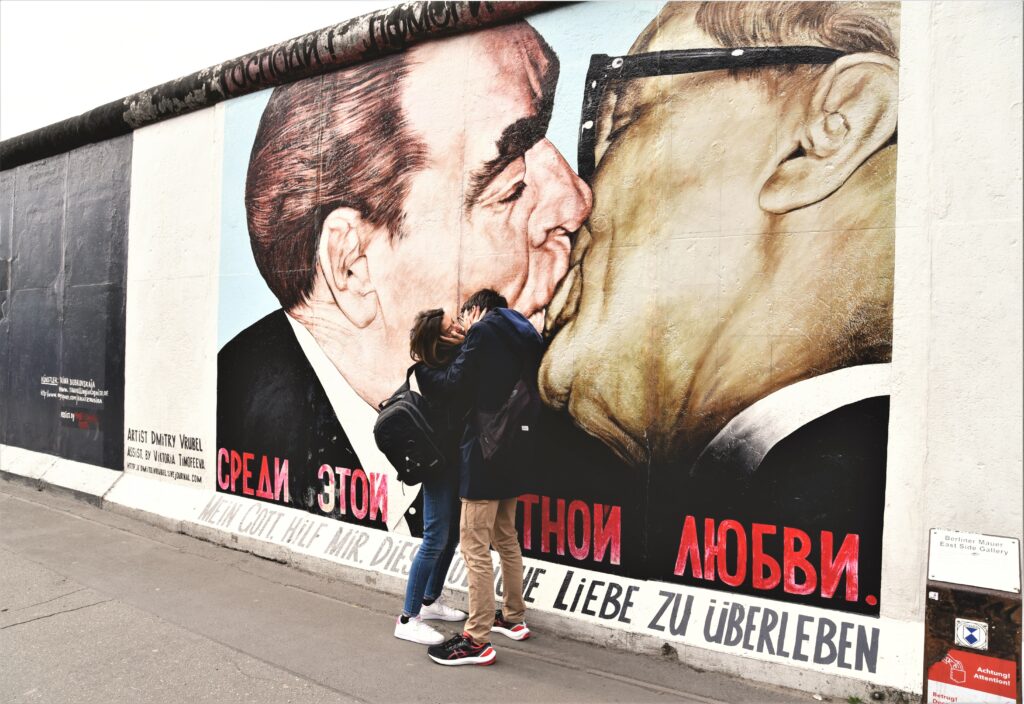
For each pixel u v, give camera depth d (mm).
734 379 3520
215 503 5738
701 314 3613
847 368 3260
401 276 4719
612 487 3826
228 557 5219
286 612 4156
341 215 5055
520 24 4254
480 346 3490
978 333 2990
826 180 3334
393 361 4754
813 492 3318
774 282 3439
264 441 5488
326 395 5121
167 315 6242
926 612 2637
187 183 6109
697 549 3586
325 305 5137
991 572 2621
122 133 6762
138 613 4102
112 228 6828
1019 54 2939
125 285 6668
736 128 3557
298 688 3203
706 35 3664
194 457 5992
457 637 3492
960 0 3064
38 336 7742
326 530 4988
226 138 5816
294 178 5340
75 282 7250
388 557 4582
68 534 5773
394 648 3654
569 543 3953
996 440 2943
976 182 3012
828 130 3336
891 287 3176
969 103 3033
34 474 7469
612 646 3652
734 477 3506
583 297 3953
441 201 4535
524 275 4172
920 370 3102
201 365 5961
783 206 3430
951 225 3057
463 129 4453
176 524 5852
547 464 4020
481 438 3459
